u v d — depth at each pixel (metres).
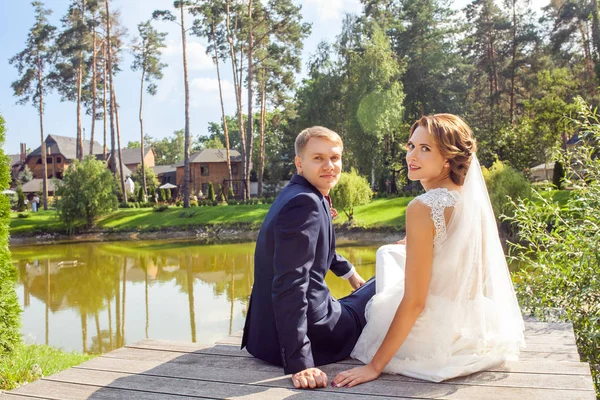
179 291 14.61
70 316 11.96
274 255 2.47
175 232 31.59
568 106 29.31
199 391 2.35
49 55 41.53
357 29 35.72
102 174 33.22
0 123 6.23
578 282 4.30
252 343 2.78
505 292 2.59
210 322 11.05
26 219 35.41
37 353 7.15
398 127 38.41
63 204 32.19
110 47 41.06
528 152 31.00
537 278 4.62
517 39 40.31
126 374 2.62
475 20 42.22
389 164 37.91
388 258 2.88
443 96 40.09
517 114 43.59
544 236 4.71
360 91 33.53
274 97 40.84
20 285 16.16
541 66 39.91
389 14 40.72
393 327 2.39
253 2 37.38
